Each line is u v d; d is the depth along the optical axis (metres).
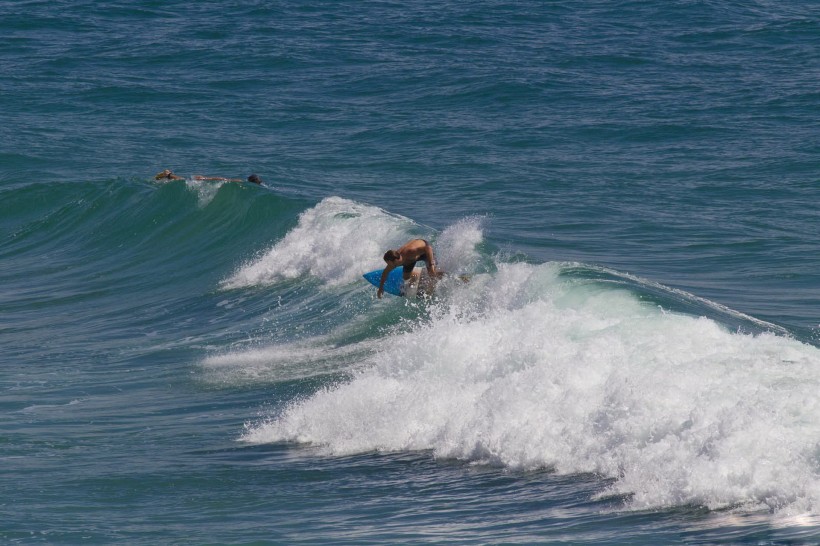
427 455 35.12
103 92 175.25
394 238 65.88
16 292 80.12
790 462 26.62
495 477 31.97
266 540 27.52
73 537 28.27
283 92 174.75
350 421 38.56
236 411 44.03
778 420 27.97
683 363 32.72
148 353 57.28
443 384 37.75
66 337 63.59
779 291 61.28
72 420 43.75
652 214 93.06
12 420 43.81
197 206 90.62
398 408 37.53
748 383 30.55
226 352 55.53
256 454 37.34
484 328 39.94
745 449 27.34
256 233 81.06
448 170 120.50
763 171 113.25
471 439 34.25
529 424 33.03
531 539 25.98
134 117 158.75
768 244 78.12
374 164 125.56
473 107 160.50
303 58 199.62
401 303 56.78
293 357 52.69
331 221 72.69
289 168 124.12
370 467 34.47
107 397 48.00
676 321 36.19
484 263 58.03
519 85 172.12
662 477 28.23
